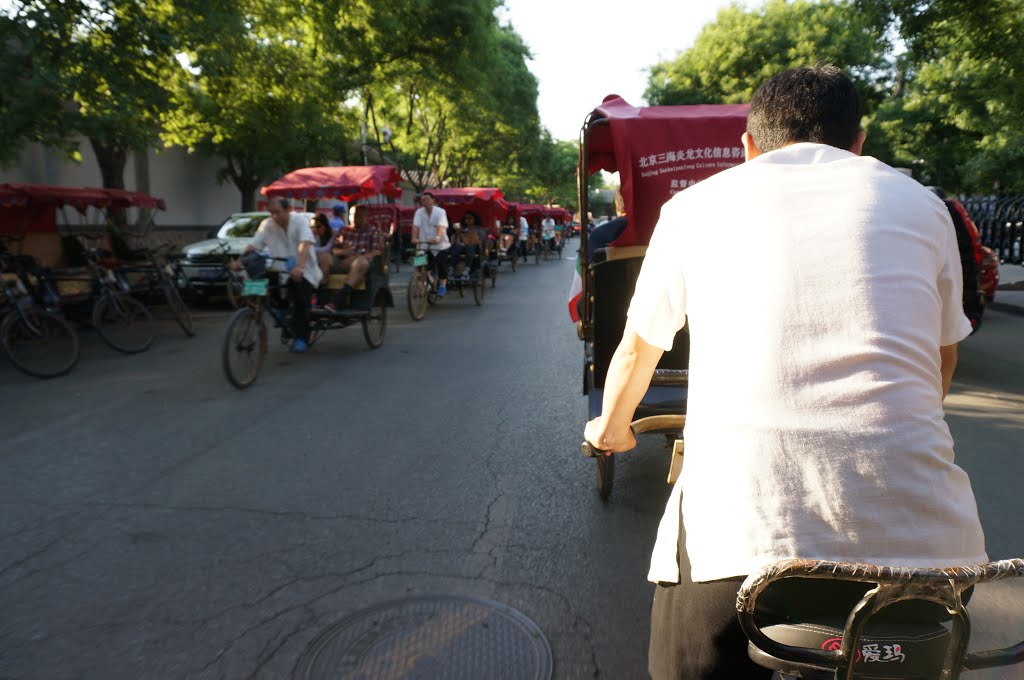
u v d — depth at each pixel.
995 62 13.59
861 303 1.37
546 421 6.08
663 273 1.56
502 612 3.15
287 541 3.82
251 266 7.59
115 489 4.53
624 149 4.43
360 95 27.36
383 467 4.95
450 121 38.22
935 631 1.29
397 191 13.86
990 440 5.54
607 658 2.84
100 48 10.54
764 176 1.50
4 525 4.00
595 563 3.61
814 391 1.34
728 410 1.40
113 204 12.17
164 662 2.79
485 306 14.34
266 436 5.64
